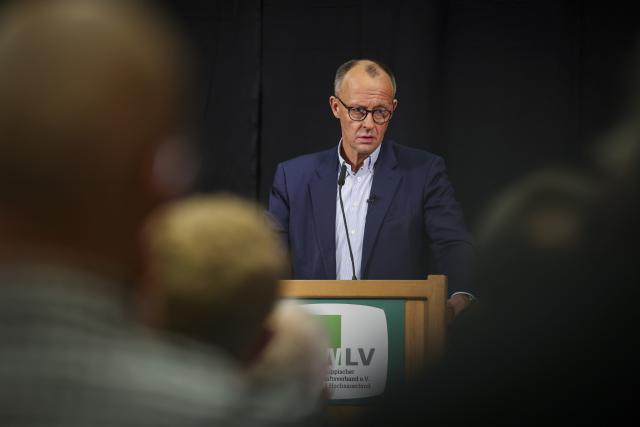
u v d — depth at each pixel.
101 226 1.16
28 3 1.16
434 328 5.20
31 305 1.10
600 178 1.62
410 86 10.24
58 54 1.12
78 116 1.12
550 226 1.63
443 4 10.34
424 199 7.59
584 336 1.55
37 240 1.14
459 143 10.25
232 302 1.43
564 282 1.59
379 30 10.35
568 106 10.18
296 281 5.31
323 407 2.14
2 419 1.07
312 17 10.46
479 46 10.30
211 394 1.15
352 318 5.27
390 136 10.23
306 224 7.63
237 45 10.45
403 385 1.63
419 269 7.50
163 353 1.16
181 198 1.43
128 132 1.15
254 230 1.49
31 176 1.12
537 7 10.26
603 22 10.15
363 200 7.66
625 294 1.54
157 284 1.42
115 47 1.14
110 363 1.11
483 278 1.71
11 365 1.08
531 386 1.55
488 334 1.59
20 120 1.11
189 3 10.51
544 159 10.17
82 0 1.16
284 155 10.40
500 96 10.27
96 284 1.14
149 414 1.10
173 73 1.19
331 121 10.40
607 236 1.60
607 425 1.54
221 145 10.38
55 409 1.08
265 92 10.47
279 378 1.27
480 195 10.20
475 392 1.57
